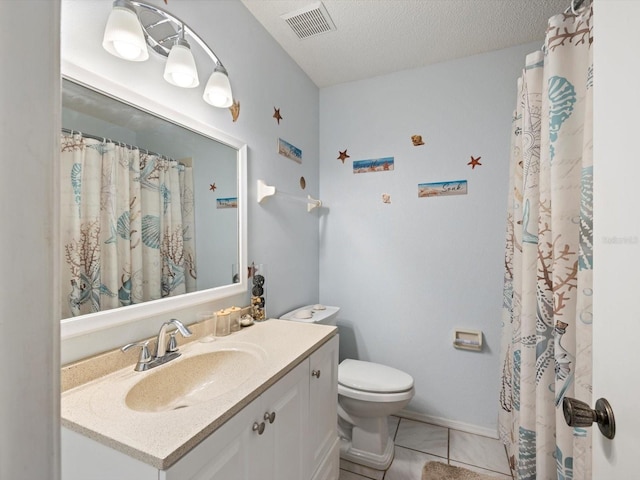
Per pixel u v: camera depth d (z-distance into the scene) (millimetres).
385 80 2215
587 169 867
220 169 1423
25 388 227
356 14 1625
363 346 2279
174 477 609
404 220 2160
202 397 1038
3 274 215
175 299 1183
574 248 985
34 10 235
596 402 539
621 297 474
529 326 1216
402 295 2166
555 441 1074
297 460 1106
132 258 1059
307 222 2236
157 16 1120
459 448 1805
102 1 946
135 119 1059
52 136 243
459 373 2016
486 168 1951
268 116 1775
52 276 242
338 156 2359
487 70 1948
